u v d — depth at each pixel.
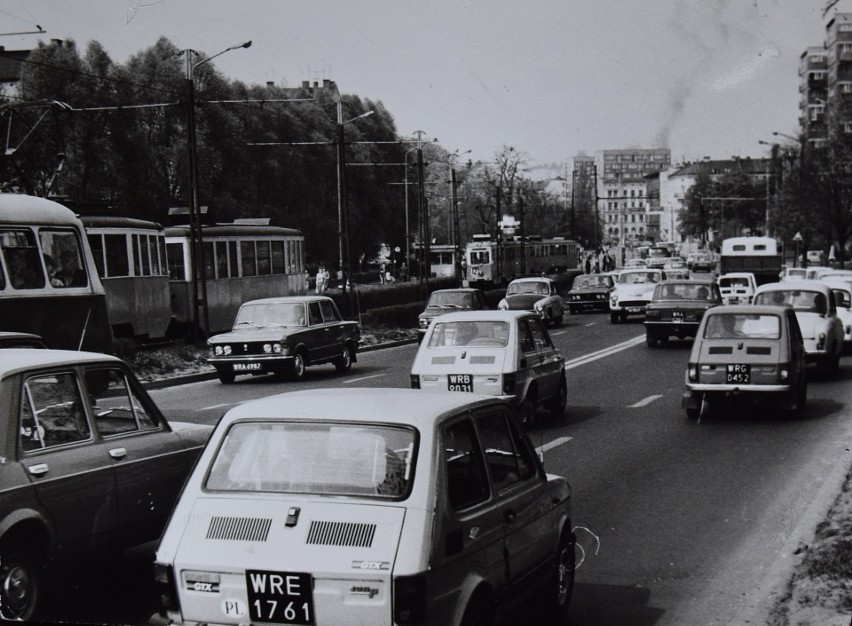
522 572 5.87
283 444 5.25
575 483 11.28
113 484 6.90
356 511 4.89
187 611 4.92
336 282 69.50
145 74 58.84
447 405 5.59
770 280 52.47
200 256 30.50
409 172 92.56
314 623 4.73
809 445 13.62
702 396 16.31
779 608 6.74
